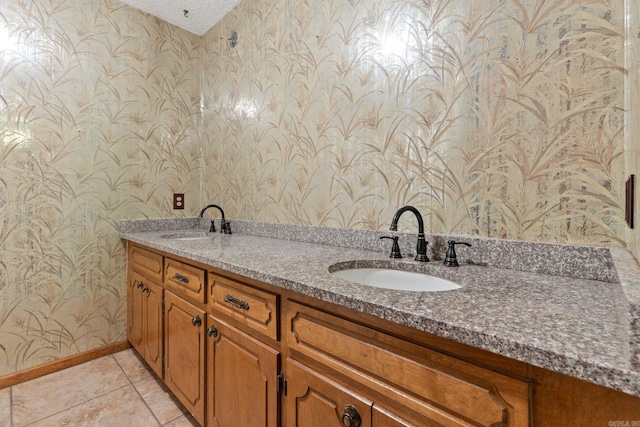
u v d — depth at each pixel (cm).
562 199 85
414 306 59
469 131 102
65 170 179
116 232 200
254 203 191
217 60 222
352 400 69
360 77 133
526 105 90
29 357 169
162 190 221
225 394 111
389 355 62
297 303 84
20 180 165
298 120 161
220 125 220
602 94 78
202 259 117
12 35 161
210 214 230
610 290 70
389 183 124
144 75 210
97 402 151
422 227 104
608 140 78
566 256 83
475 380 51
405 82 118
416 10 114
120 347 201
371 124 129
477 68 100
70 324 183
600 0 78
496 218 97
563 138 84
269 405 92
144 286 176
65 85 178
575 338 44
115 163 199
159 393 159
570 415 43
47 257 175
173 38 224
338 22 141
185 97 232
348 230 137
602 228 80
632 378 35
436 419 55
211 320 118
